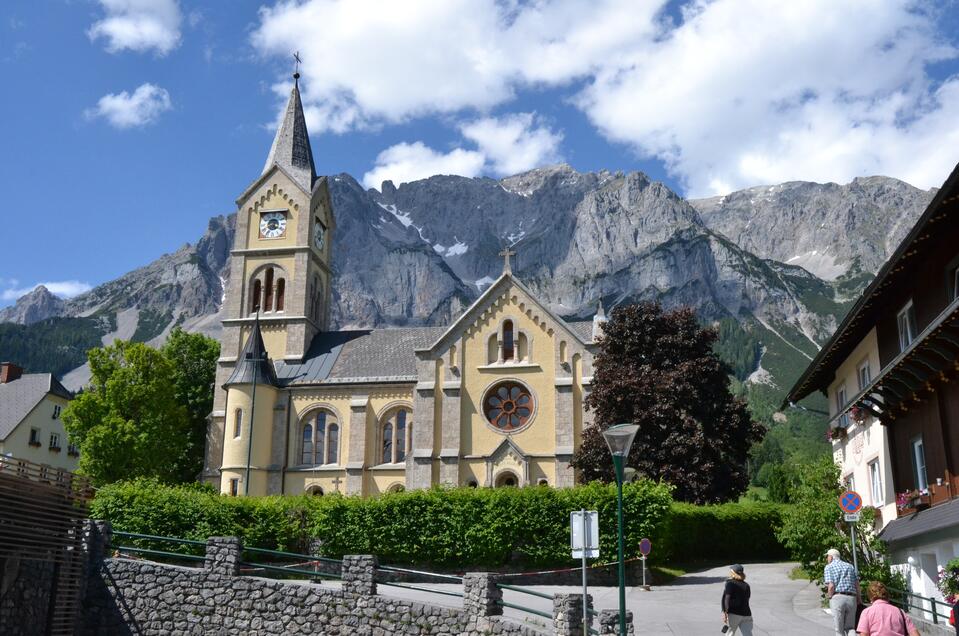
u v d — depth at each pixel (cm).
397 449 7081
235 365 7688
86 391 8031
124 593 3225
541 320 6600
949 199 2492
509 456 6359
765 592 3981
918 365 2927
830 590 2361
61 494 3052
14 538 2775
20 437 9075
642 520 4519
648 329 6200
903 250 2880
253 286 7950
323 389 7269
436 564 4716
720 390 6184
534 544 4612
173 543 4616
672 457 5656
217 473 7431
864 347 3831
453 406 6531
